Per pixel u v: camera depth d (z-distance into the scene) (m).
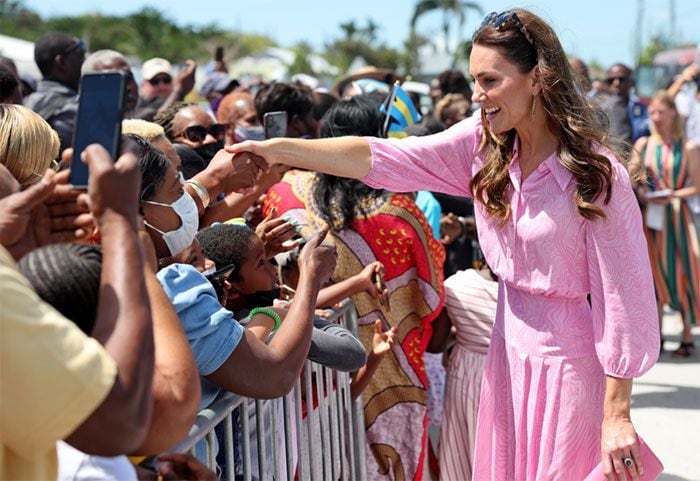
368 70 8.80
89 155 1.75
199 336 2.43
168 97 7.60
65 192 1.88
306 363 3.28
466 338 4.24
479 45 2.83
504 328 3.08
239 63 34.41
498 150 2.95
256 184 3.53
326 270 2.81
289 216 3.84
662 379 6.92
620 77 9.84
